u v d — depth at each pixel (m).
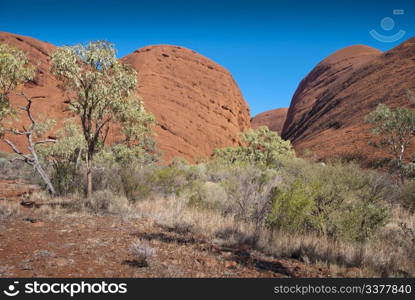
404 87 55.03
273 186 8.20
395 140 31.45
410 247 5.93
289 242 6.04
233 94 77.88
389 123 30.17
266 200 7.97
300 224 6.77
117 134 19.84
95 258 4.70
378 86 65.06
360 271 4.73
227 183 10.27
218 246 5.90
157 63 66.94
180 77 67.38
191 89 66.25
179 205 9.30
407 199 10.17
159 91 60.03
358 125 54.03
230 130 68.00
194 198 9.62
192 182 12.44
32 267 4.20
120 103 10.65
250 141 26.91
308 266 5.04
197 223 7.34
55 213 7.97
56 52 9.73
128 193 11.02
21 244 5.20
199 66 74.12
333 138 54.44
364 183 7.71
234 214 8.20
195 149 53.44
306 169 8.40
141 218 7.99
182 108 59.81
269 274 4.50
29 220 7.14
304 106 113.50
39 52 55.88
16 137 36.59
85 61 10.20
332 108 76.75
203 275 4.25
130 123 11.84
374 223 6.75
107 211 8.71
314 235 6.55
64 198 10.84
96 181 12.08
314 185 7.27
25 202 9.88
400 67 66.50
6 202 9.24
